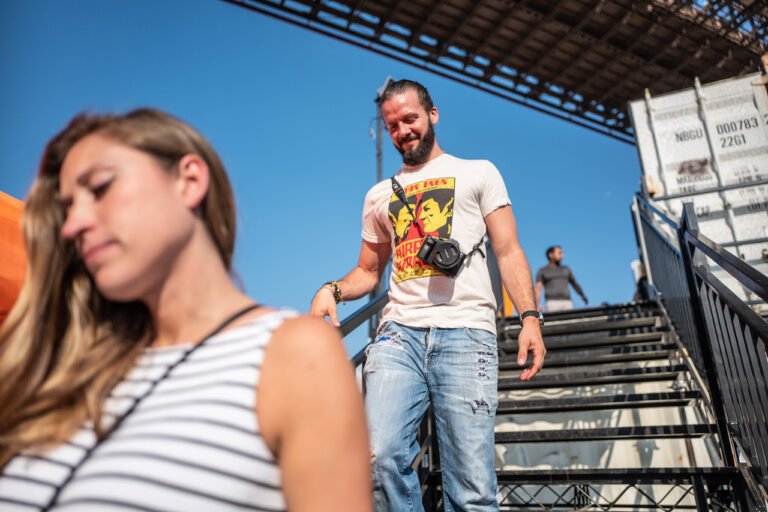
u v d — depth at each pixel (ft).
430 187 6.32
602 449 13.16
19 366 2.14
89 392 1.89
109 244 1.93
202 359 1.89
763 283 5.84
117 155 2.00
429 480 8.45
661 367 11.23
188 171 2.11
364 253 6.93
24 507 1.72
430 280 5.91
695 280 9.69
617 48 35.91
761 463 6.81
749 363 6.94
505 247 6.13
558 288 21.91
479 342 5.67
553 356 13.57
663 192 18.80
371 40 36.68
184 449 1.67
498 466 13.56
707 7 32.30
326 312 6.13
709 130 18.99
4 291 4.21
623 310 16.79
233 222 2.31
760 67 29.81
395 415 5.43
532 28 34.94
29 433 1.85
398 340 5.81
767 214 17.46
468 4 34.01
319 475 1.61
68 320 2.25
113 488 1.63
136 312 2.27
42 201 2.33
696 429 8.64
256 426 1.72
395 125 6.51
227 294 2.15
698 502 7.56
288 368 1.76
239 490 1.64
